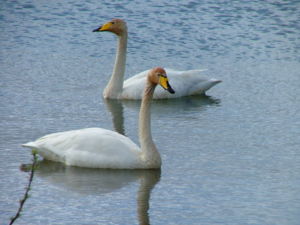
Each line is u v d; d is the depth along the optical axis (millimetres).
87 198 14219
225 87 23016
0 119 19078
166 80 15641
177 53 26078
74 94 21875
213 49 26469
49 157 16094
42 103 20734
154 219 13336
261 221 13273
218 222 13227
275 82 23219
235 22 28953
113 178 15281
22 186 14711
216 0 31453
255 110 20594
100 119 19703
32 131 18172
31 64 24375
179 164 16141
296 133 18438
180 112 20703
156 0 31266
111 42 27109
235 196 14398
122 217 13414
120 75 22156
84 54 25766
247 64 25078
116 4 30734
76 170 15656
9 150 16719
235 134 18375
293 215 13516
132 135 18391
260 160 16438
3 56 25000
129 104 21625
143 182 15094
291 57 25703
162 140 17844
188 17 29406
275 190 14688
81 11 29844
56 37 27250
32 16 29234
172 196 14406
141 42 27031
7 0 31016
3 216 13312
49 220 13219
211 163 16219
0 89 21766
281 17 29531
